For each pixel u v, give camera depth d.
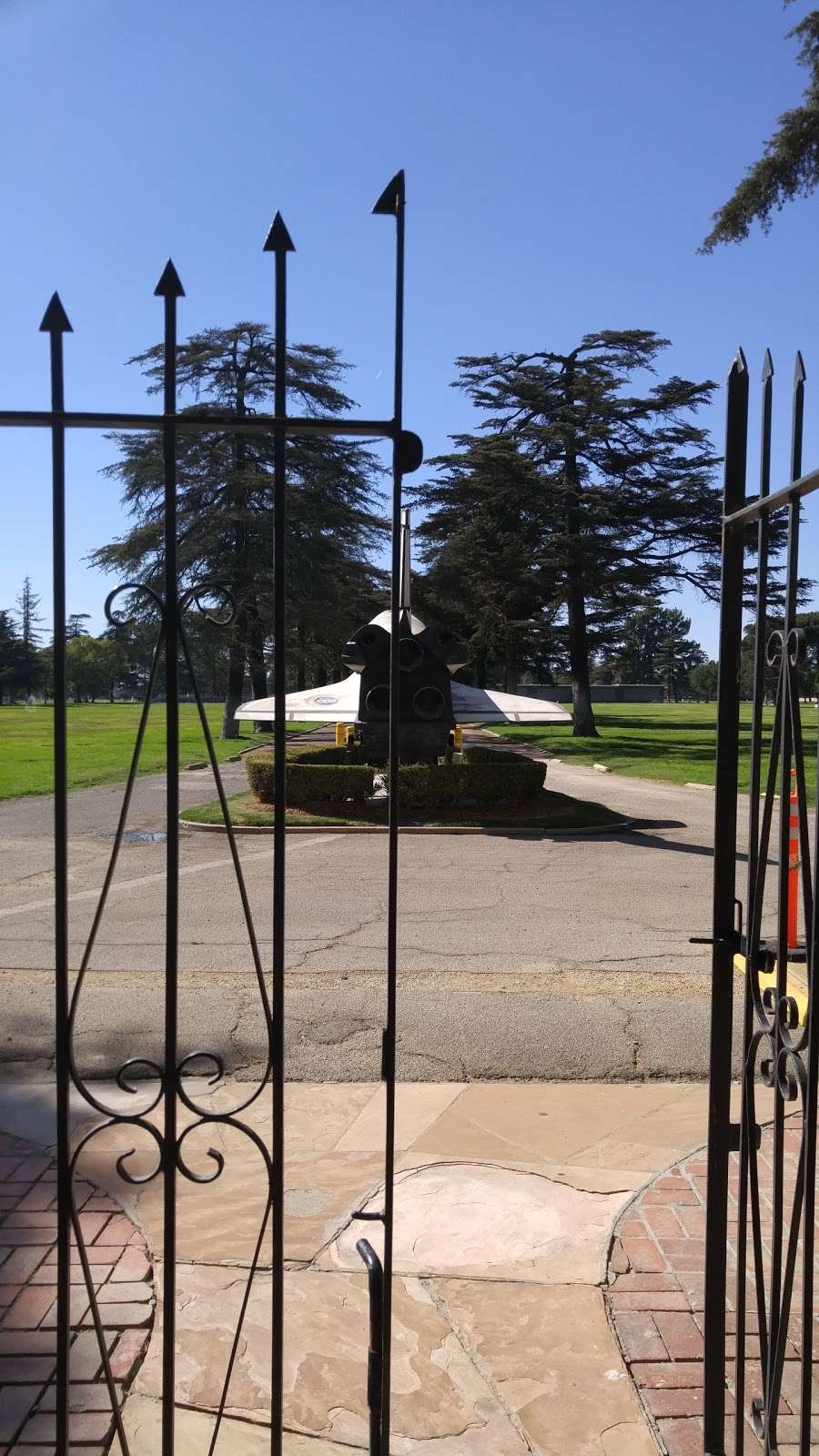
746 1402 2.79
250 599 35.00
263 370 36.44
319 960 7.59
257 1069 5.36
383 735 15.95
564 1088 5.14
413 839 14.20
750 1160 2.36
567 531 37.09
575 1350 3.04
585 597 39.31
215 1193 3.98
